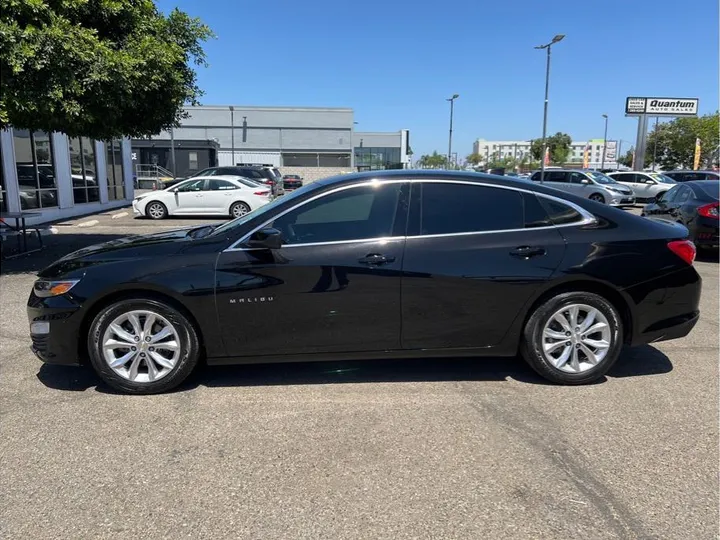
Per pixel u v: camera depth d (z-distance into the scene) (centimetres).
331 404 379
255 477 291
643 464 305
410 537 246
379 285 383
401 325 391
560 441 329
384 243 388
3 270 858
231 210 1722
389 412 367
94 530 250
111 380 388
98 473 295
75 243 1140
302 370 441
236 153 5875
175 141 4619
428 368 446
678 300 408
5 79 682
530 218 402
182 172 4691
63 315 379
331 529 251
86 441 328
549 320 399
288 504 269
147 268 378
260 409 371
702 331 552
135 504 269
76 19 782
